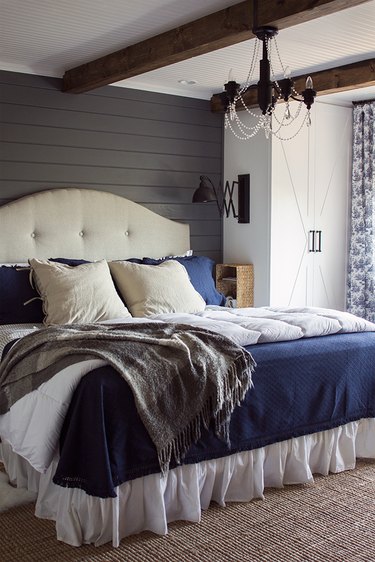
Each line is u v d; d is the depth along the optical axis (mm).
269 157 5637
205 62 4859
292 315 3988
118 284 4695
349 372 3697
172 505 3051
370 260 6133
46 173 5105
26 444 2980
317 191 5969
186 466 3068
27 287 4438
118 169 5457
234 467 3268
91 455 2773
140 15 3805
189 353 3102
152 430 2875
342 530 2973
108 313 4312
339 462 3697
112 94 5402
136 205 5457
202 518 3107
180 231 5711
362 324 4012
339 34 4188
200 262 5348
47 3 3619
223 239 6141
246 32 3596
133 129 5527
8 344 3758
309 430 3523
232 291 6004
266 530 2975
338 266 6203
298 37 4254
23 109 4977
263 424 3336
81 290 4289
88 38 4238
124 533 2908
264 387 3348
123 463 2838
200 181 5934
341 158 6141
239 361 3230
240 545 2834
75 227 5105
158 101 5656
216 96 5867
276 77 5348
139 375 2928
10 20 3896
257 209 5777
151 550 2795
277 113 5633
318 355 3570
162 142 5699
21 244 4852
